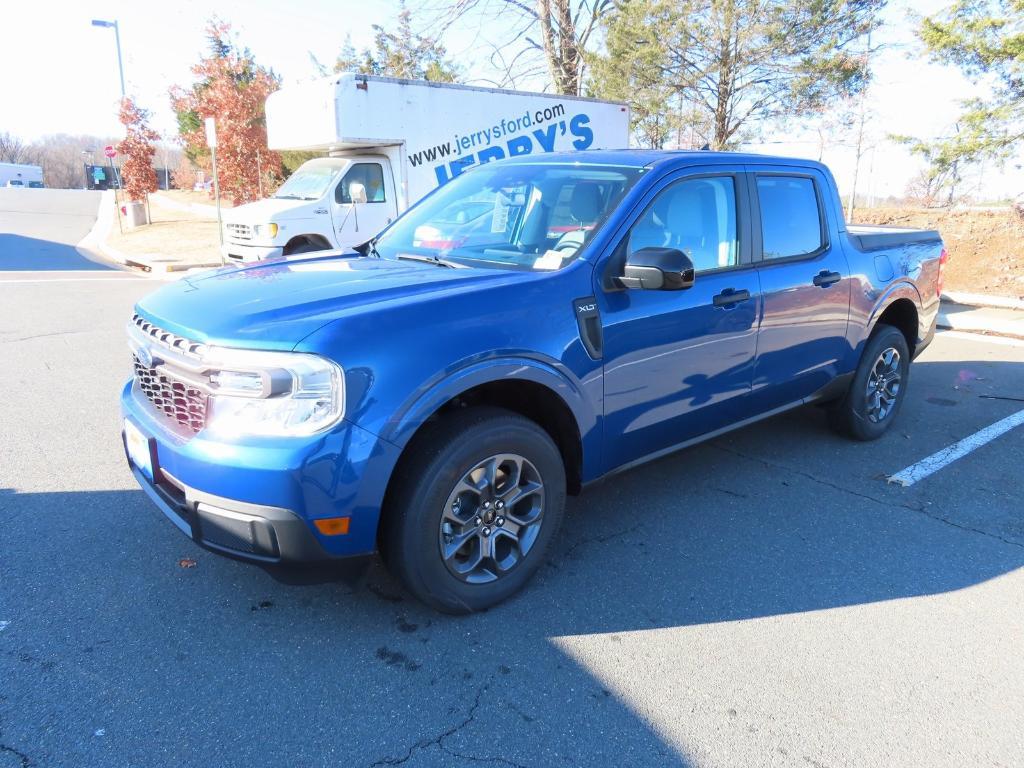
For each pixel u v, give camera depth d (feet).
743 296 12.61
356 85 36.37
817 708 8.36
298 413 8.12
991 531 12.74
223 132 74.90
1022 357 25.13
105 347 24.81
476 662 8.98
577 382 10.25
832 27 50.62
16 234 71.77
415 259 12.10
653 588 10.73
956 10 36.35
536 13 59.26
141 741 7.57
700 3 50.62
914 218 49.39
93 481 13.91
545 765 7.45
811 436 17.37
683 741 7.80
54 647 9.02
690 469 15.29
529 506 10.34
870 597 10.66
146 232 73.05
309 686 8.48
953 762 7.60
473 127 40.83
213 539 8.57
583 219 11.33
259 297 9.41
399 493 8.93
